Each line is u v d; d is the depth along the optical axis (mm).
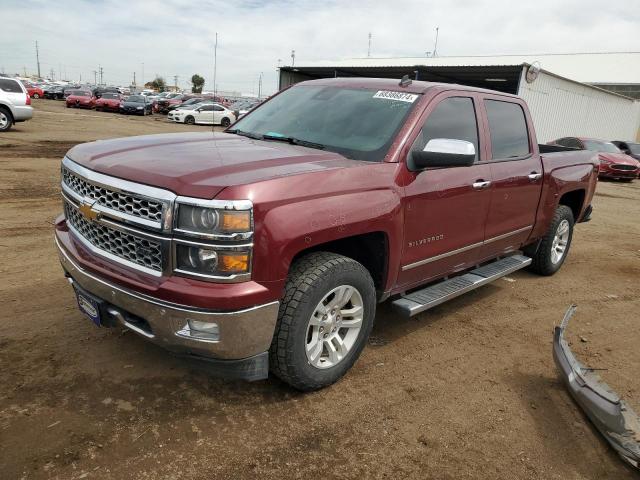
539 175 4969
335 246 3375
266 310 2688
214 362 2748
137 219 2664
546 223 5449
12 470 2422
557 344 3604
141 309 2684
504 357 3955
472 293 5344
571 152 5871
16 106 17297
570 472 2746
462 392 3410
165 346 2740
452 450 2828
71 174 3219
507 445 2910
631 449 2736
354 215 3016
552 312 4977
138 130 22516
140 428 2789
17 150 13062
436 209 3697
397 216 3330
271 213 2621
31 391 3031
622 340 4453
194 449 2662
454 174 3834
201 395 3129
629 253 7625
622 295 5637
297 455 2682
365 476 2580
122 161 2928
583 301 5348
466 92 4176
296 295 2863
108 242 2908
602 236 8750
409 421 3049
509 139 4684
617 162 18109
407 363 3732
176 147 3287
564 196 6086
